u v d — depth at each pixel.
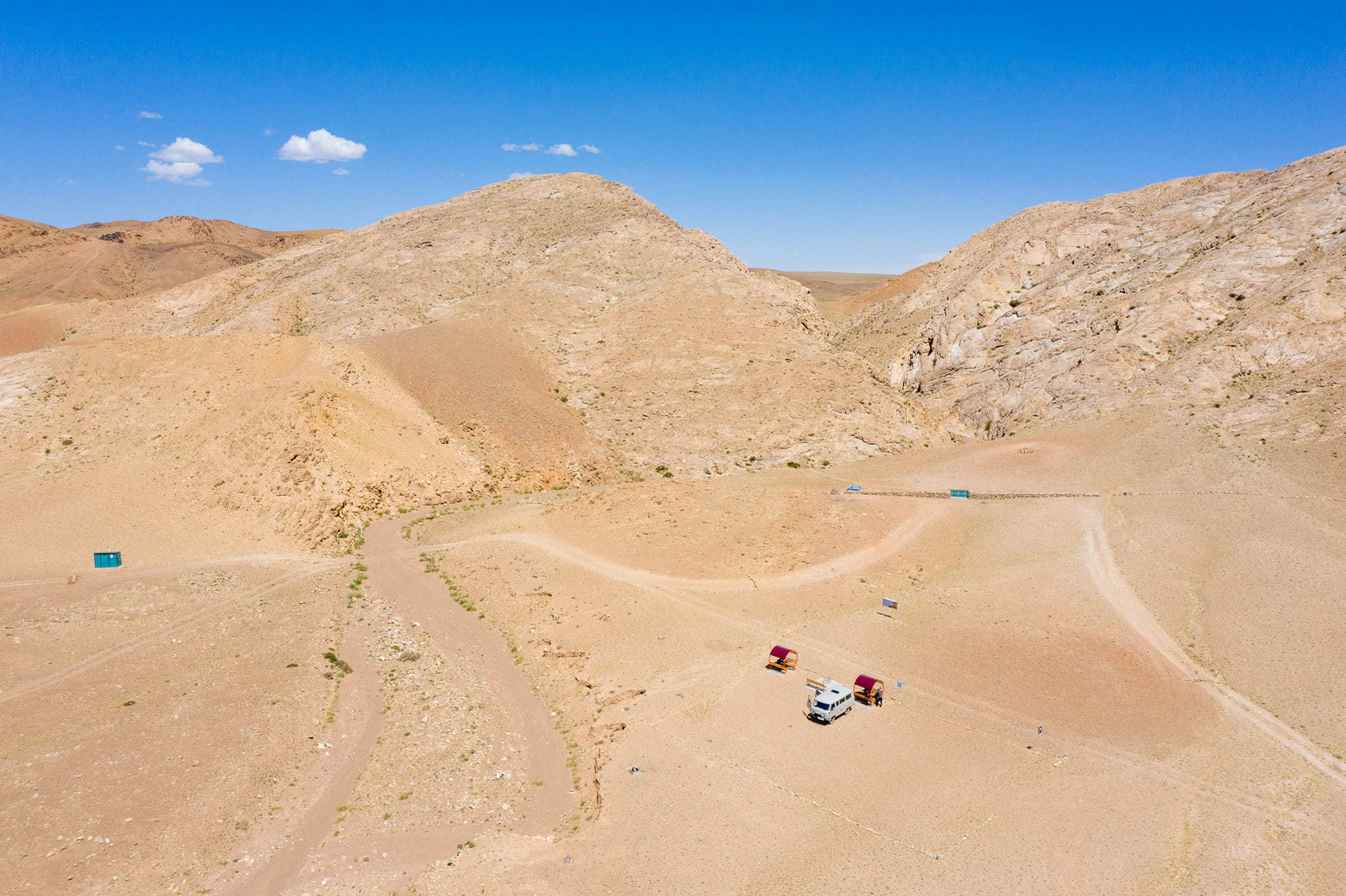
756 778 36.50
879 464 85.00
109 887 28.44
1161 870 29.89
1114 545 58.75
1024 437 86.38
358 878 30.16
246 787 34.53
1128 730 39.44
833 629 50.62
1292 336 83.38
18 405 71.88
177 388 75.81
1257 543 55.28
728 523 66.25
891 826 33.00
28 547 54.78
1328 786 34.41
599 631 50.97
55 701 38.34
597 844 32.12
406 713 41.81
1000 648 47.03
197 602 50.53
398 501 72.44
